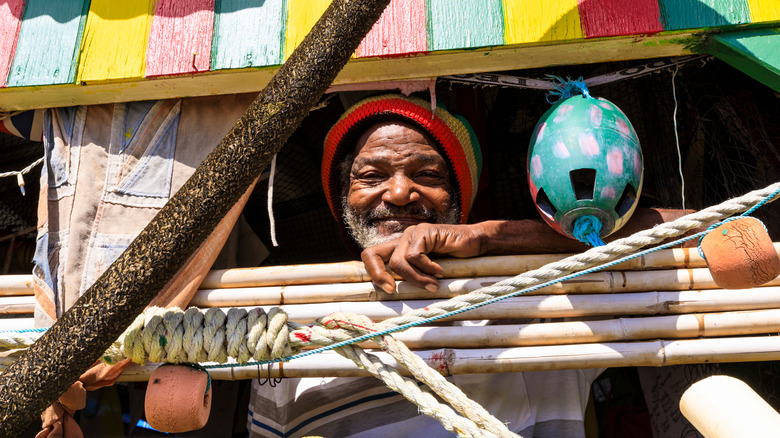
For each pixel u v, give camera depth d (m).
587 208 1.60
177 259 1.33
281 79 1.33
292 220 2.92
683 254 1.75
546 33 1.80
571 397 1.99
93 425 2.77
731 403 1.13
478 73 1.96
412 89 1.95
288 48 1.89
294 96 1.32
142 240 1.33
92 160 1.96
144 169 1.95
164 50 1.93
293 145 2.73
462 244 1.77
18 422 1.34
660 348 1.69
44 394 1.34
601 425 2.68
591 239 1.63
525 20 1.82
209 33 1.93
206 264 1.84
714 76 2.24
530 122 2.57
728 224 1.39
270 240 2.90
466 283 1.77
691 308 1.71
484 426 1.40
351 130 2.21
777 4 1.79
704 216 1.42
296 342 1.50
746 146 2.20
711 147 2.26
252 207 2.86
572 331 1.71
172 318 1.50
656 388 2.39
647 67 1.93
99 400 2.81
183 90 1.97
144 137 1.98
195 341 1.47
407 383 1.47
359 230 2.13
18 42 2.00
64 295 1.85
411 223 2.10
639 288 1.74
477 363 1.71
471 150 2.24
